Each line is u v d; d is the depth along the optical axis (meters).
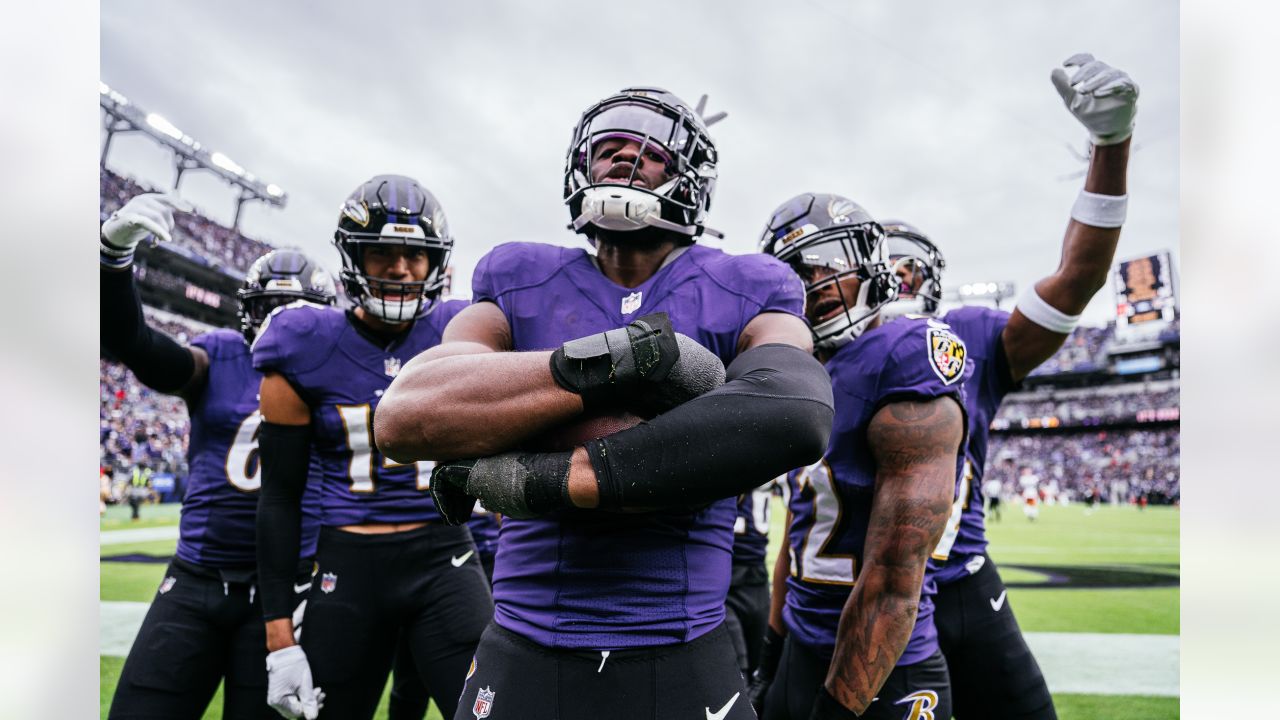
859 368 1.83
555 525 1.16
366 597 2.48
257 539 2.49
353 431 2.54
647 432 0.98
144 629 2.71
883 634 1.58
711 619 1.20
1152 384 34.62
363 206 2.45
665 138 1.30
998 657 2.24
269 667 2.38
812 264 2.00
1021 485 34.81
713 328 1.21
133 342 2.77
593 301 1.28
